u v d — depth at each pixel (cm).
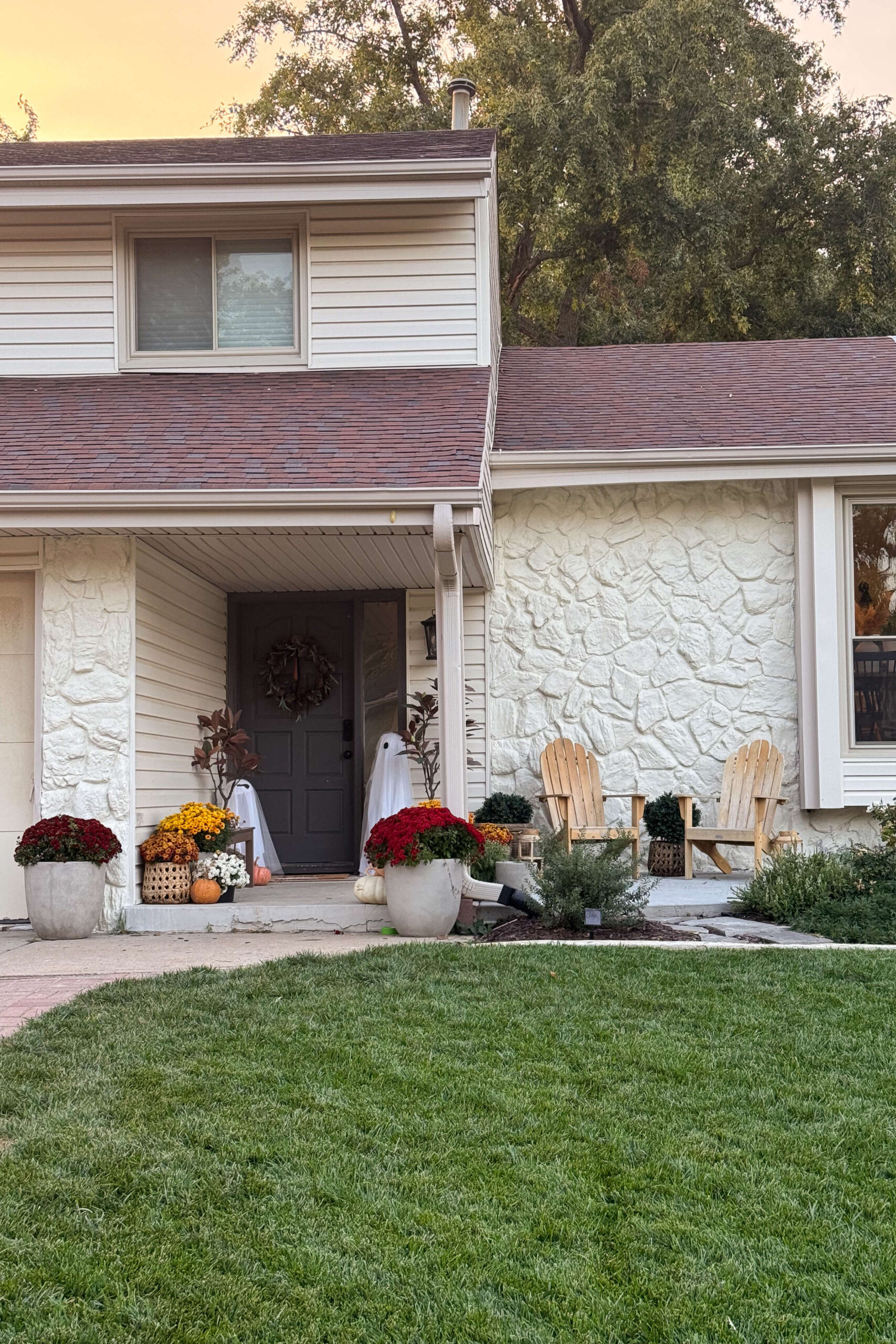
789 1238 318
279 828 1049
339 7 2416
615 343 2230
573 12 2202
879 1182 352
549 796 929
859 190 2111
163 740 873
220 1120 388
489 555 915
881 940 681
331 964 604
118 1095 410
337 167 907
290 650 1046
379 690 1049
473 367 948
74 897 746
